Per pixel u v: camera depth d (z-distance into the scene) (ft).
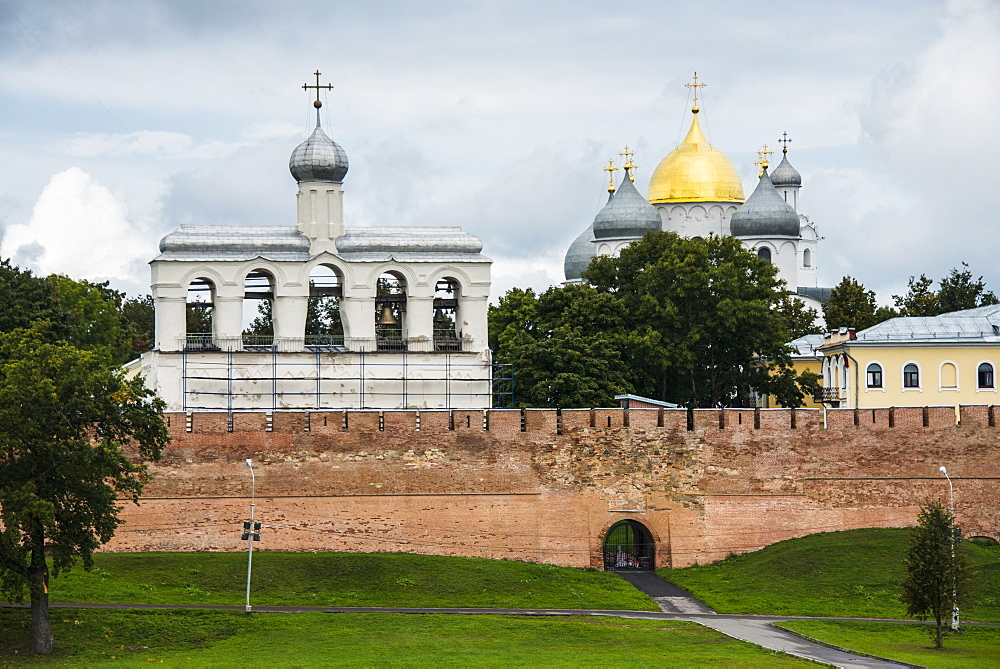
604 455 329.52
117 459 254.06
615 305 440.04
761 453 333.42
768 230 600.80
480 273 384.06
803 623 282.77
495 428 326.44
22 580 247.09
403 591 297.74
